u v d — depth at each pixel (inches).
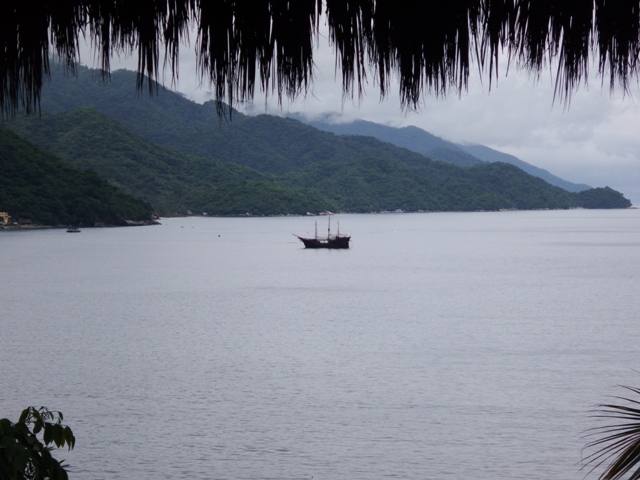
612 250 5113.2
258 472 968.3
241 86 78.4
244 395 1339.8
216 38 77.9
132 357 1674.5
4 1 77.2
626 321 2105.1
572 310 2338.8
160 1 76.9
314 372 1519.4
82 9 77.0
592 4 81.4
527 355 1648.6
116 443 1075.3
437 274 3575.3
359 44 79.4
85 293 2824.8
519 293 2817.4
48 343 1825.8
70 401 1302.9
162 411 1235.2
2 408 1264.8
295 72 78.7
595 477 924.6
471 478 930.1
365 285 3125.0
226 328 2053.4
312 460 1008.9
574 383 1382.9
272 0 78.1
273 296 2765.7
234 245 5585.6
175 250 4992.6
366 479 936.3
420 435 1101.7
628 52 82.3
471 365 1561.3
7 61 77.8
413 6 79.3
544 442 1051.3
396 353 1704.0
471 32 80.4
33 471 132.4
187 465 993.5
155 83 77.5
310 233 7436.0
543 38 80.9
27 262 4008.4
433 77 80.3
